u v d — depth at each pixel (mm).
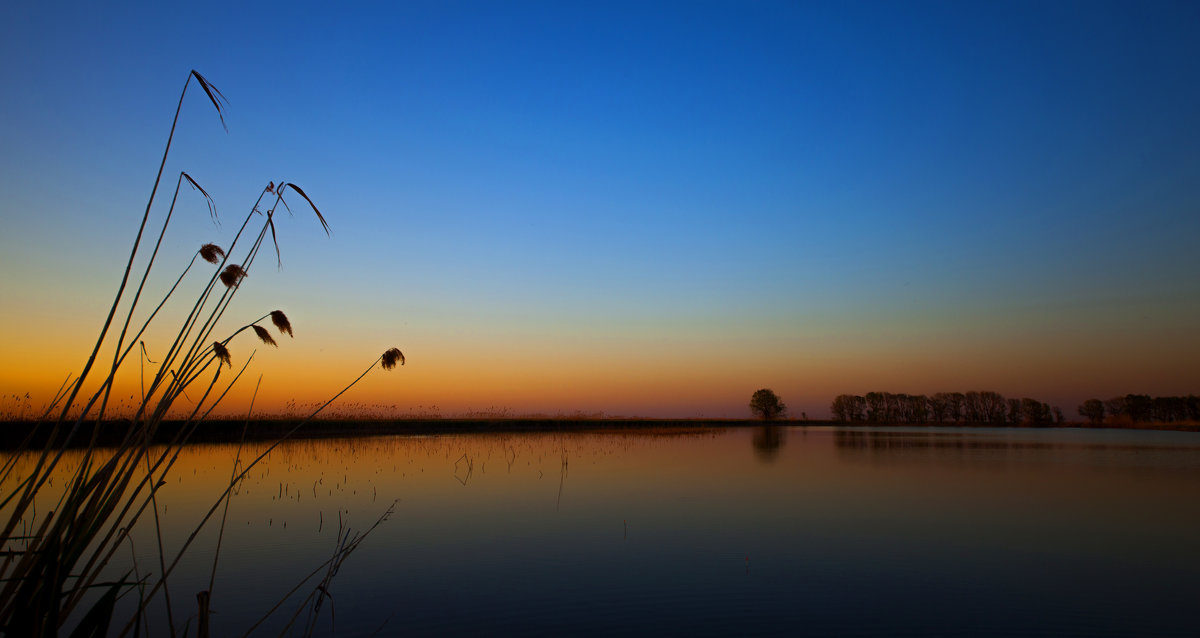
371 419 40812
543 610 7477
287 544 10086
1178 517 12992
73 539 2703
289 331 3217
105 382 2812
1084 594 8266
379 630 6844
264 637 6539
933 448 31688
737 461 23203
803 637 6820
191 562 9078
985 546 10547
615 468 20344
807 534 11203
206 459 21375
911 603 7883
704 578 8711
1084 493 16078
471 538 10664
